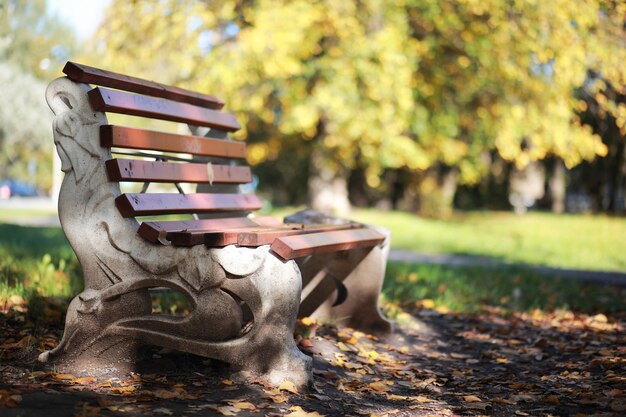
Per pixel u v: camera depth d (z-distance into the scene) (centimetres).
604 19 1458
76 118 411
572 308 832
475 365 543
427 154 2291
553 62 1581
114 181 413
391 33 1669
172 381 407
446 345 603
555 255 1508
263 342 405
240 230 443
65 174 412
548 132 1650
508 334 664
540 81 1677
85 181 410
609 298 892
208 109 534
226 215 555
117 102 423
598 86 1464
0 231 1256
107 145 413
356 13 1730
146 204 420
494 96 2097
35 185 4869
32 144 3741
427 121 2202
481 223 2405
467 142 2642
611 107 1466
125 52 1620
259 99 1822
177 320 408
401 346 575
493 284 938
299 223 588
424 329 648
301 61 1945
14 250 845
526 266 1224
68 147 411
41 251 855
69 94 411
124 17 1606
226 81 1506
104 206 410
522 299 858
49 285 607
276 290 403
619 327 703
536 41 1511
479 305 795
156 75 1567
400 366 514
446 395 446
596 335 653
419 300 768
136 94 452
